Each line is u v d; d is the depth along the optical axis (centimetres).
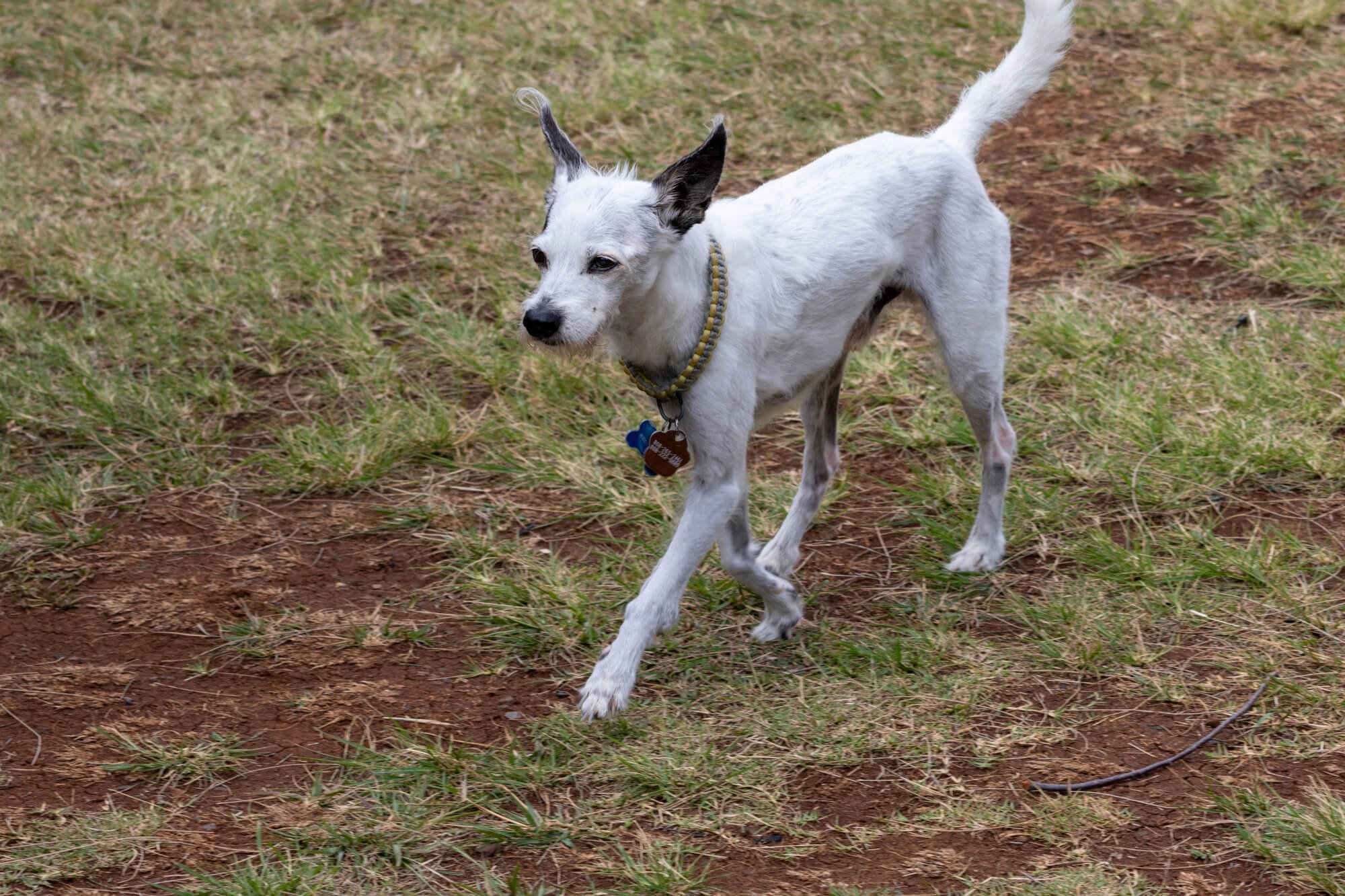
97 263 1174
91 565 851
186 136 1400
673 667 741
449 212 1265
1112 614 753
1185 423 920
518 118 1416
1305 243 1110
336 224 1236
